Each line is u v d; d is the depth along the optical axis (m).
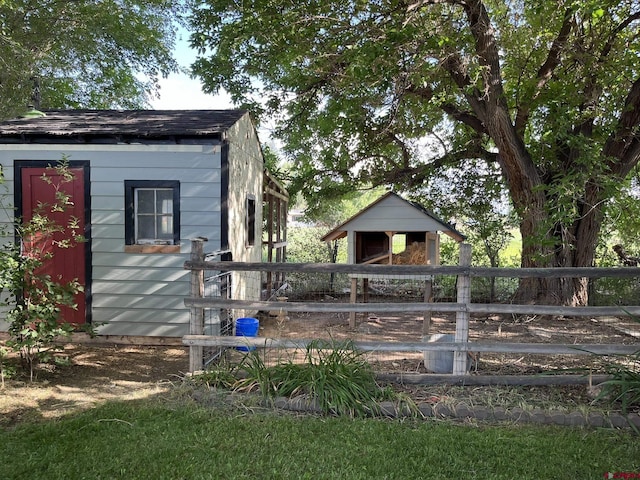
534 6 7.69
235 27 8.99
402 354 5.94
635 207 9.33
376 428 3.83
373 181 12.23
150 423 3.87
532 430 3.87
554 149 8.80
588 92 8.45
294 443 3.56
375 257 7.88
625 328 7.84
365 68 7.19
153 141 6.52
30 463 3.21
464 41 7.91
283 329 7.62
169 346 6.57
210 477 3.08
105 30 14.73
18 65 6.34
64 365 5.51
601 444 3.62
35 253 5.18
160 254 6.61
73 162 6.62
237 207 7.21
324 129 11.20
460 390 4.53
